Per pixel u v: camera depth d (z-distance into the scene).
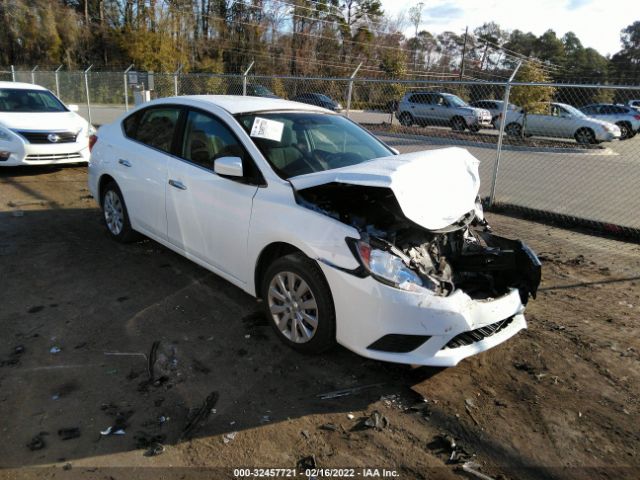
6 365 3.13
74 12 42.09
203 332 3.65
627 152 16.67
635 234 6.46
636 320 4.17
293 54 49.84
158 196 4.49
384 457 2.55
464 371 3.36
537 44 81.38
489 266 3.59
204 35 46.66
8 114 8.39
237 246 3.74
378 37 58.50
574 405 3.04
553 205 8.23
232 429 2.69
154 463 2.42
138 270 4.72
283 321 3.46
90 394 2.90
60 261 4.86
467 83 7.67
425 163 3.36
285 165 3.66
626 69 71.31
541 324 4.06
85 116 18.59
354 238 2.98
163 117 4.67
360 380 3.19
